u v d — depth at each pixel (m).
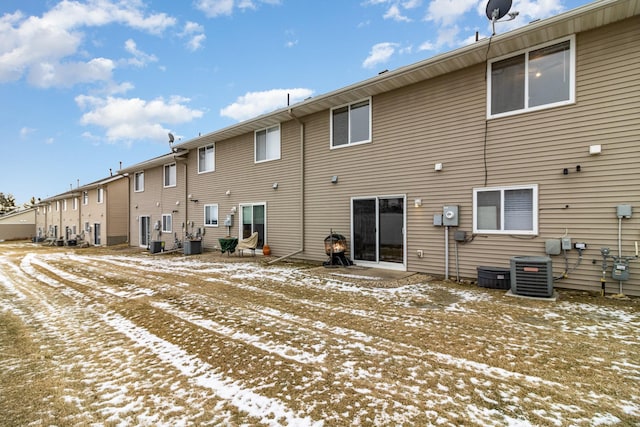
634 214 5.21
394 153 8.14
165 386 2.92
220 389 2.83
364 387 2.75
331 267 8.68
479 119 6.79
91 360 3.56
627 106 5.28
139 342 4.06
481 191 6.76
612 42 5.41
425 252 7.57
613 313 4.50
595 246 5.54
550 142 5.95
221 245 12.37
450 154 7.19
